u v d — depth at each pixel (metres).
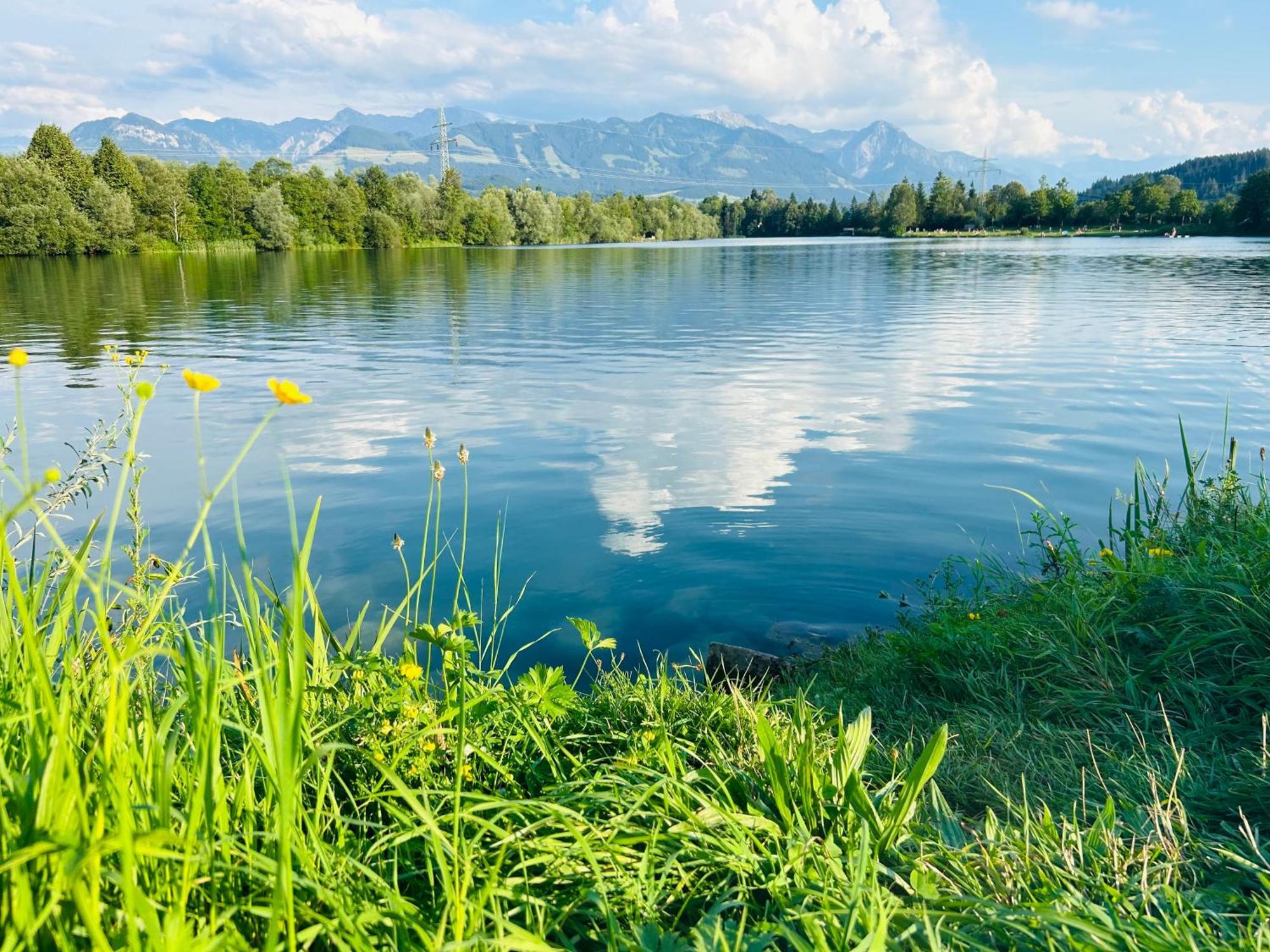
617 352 16.83
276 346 17.95
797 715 2.74
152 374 14.32
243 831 1.44
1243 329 18.83
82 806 1.09
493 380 13.67
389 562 6.08
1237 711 2.87
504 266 54.66
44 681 1.11
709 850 1.83
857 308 25.94
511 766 2.29
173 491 7.82
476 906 1.43
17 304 27.88
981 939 1.62
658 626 5.16
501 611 5.34
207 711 1.29
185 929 1.12
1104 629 3.48
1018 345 17.14
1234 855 1.87
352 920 1.34
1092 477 7.95
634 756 2.30
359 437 9.92
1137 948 1.49
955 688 3.50
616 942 1.54
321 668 2.44
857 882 1.59
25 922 1.02
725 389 12.78
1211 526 4.70
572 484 7.96
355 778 2.06
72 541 6.28
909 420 10.61
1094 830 1.97
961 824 2.25
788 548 6.34
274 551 6.30
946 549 6.30
